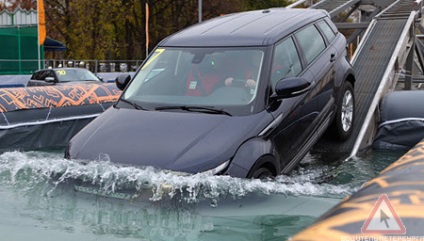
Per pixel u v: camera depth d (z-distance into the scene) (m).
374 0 14.70
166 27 45.81
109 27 40.34
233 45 5.00
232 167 3.67
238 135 3.94
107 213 3.13
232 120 4.16
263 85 4.52
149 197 3.31
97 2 39.44
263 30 5.21
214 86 4.66
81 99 7.54
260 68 4.66
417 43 12.17
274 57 4.82
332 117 5.70
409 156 2.00
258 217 2.93
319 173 4.98
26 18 29.34
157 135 4.02
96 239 2.70
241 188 3.35
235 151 3.78
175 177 3.43
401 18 9.91
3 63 26.58
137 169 3.58
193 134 3.97
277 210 3.02
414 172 1.66
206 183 3.35
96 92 7.89
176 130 4.06
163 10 45.38
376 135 6.68
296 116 4.72
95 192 3.48
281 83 4.38
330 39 6.26
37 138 6.80
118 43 44.78
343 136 6.20
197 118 4.23
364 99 7.33
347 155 5.95
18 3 45.06
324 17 6.47
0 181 3.79
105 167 3.66
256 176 3.80
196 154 3.71
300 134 4.80
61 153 6.30
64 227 2.88
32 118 6.77
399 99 6.75
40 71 16.98
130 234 2.77
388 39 9.22
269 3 52.53
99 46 40.31
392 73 8.05
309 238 1.18
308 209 3.03
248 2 51.12
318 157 5.79
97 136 4.21
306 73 5.21
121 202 3.32
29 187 3.66
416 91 6.93
